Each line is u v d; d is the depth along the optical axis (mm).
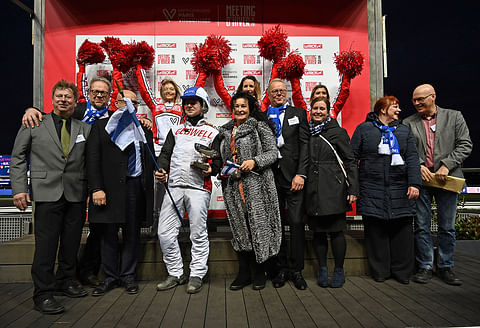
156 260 2891
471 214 5812
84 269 2721
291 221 2652
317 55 3830
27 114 2334
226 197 2605
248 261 2662
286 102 2916
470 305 2203
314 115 2768
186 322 1950
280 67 3488
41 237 2221
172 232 2631
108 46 3443
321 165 2664
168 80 3281
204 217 2625
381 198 2717
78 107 2941
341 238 2686
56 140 2324
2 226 4844
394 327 1860
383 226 2818
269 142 2547
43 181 2252
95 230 2717
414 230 2918
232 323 1931
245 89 3115
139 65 3502
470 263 3334
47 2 3693
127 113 2473
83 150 2443
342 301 2293
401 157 2717
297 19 3824
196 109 2676
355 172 2660
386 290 2531
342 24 3861
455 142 2812
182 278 2703
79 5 3701
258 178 2525
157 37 3729
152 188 2682
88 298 2393
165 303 2279
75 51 3686
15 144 2266
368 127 2840
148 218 2613
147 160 2643
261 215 2475
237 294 2457
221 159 2693
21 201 2191
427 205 2846
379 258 2795
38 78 3680
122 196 2457
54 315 2076
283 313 2082
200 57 3389
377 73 3873
